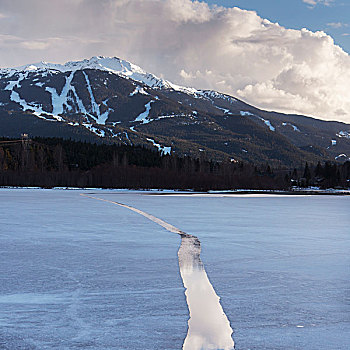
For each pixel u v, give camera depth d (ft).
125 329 29.12
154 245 66.08
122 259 54.44
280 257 56.34
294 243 69.00
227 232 83.46
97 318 31.32
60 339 27.25
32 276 44.80
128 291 38.91
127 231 83.92
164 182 465.47
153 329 29.19
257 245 66.64
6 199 199.11
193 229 88.48
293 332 28.73
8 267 49.32
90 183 461.37
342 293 38.52
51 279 43.47
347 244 67.97
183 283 42.01
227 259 54.95
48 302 35.27
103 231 83.56
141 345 26.43
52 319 31.01
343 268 49.42
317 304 35.12
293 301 35.94
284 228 91.35
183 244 67.10
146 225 95.25
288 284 41.78
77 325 29.86
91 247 63.77
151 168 506.89
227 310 33.50
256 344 26.73
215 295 37.73
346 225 98.37
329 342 27.02
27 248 62.64
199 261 53.36
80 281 42.70
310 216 124.57
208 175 502.38
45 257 55.67
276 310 33.50
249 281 43.09
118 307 34.04
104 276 44.93
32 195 246.88
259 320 31.17
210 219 111.65
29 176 451.94
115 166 499.10
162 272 47.06
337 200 246.27
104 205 166.20
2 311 32.78
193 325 30.01
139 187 458.50
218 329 29.27
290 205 185.57
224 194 336.70
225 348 26.09
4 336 27.68
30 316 31.65
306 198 276.62
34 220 103.76
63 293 38.14
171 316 31.96
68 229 86.33
